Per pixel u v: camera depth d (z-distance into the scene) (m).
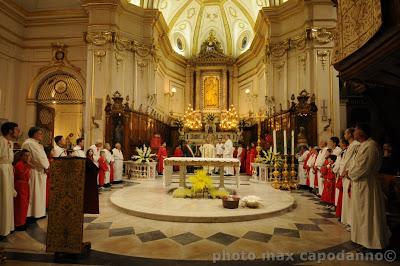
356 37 3.92
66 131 16.08
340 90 13.15
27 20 13.77
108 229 4.71
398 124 4.74
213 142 15.19
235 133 16.59
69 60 13.66
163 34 15.67
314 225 5.00
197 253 3.69
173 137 17.98
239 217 5.20
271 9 13.08
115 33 12.41
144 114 13.34
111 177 9.68
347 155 4.64
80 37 13.62
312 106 11.22
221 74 19.25
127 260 3.45
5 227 4.18
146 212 5.41
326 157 6.57
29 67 13.85
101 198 7.42
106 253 3.67
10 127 4.44
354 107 13.29
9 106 13.23
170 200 6.58
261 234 4.49
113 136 11.88
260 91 15.84
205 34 19.95
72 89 13.94
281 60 13.00
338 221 5.28
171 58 18.41
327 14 11.58
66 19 13.68
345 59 4.24
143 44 13.82
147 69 13.95
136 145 12.48
